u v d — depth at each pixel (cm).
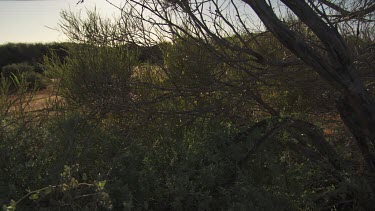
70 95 473
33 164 311
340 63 268
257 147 323
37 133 352
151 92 434
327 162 333
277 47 385
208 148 329
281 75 345
